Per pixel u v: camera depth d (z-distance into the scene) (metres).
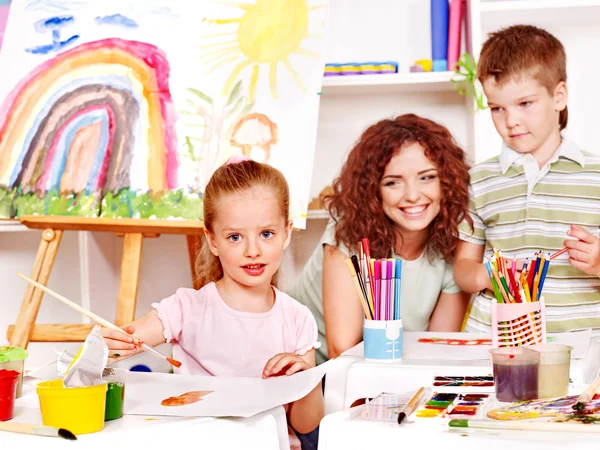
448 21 2.03
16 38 1.78
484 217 1.74
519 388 0.73
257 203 1.06
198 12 1.75
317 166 2.29
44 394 0.66
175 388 0.84
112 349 0.98
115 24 1.76
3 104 1.72
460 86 2.02
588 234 1.41
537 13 1.98
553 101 1.68
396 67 2.06
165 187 1.62
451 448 0.60
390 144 1.72
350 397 0.91
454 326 1.79
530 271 0.95
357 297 1.67
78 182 1.64
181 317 1.14
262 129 1.65
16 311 2.09
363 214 1.73
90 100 1.71
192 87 1.70
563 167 1.66
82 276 2.32
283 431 0.75
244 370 1.12
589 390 0.71
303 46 1.69
